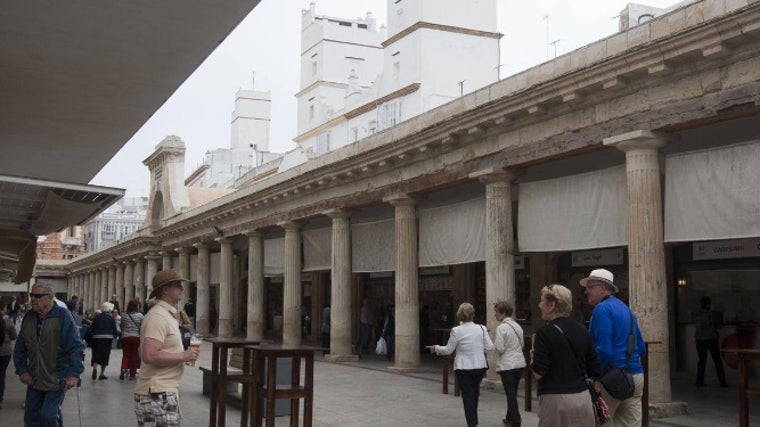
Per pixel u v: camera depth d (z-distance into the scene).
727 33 10.80
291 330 25.16
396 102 46.16
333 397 14.31
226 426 10.78
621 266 19.02
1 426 10.67
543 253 21.28
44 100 11.68
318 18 61.69
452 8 45.12
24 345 7.89
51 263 77.25
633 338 7.19
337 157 22.09
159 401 6.25
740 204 11.55
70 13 8.45
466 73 45.25
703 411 12.34
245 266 41.66
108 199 12.90
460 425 11.30
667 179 12.73
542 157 14.55
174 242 40.66
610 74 12.62
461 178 16.91
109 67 10.23
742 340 16.36
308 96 61.12
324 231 24.52
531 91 14.12
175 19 8.61
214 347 9.04
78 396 14.19
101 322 17.11
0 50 9.65
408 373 18.58
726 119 11.52
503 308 10.98
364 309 25.03
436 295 25.89
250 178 58.78
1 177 11.67
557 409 6.21
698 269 17.72
